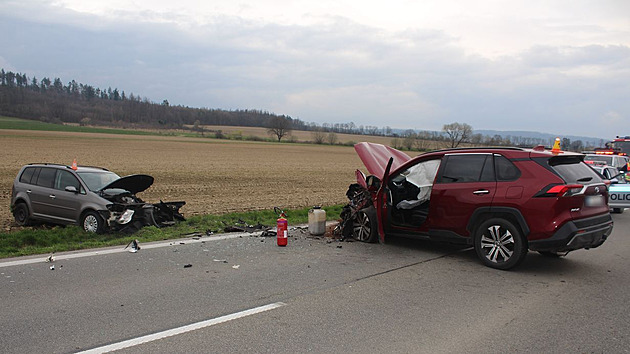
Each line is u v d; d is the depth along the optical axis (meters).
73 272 6.44
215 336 4.32
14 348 3.99
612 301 5.64
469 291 5.95
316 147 98.69
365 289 5.94
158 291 5.67
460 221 7.50
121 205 9.78
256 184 25.36
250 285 6.00
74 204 10.09
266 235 9.48
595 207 6.97
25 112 141.88
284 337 4.33
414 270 6.98
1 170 28.42
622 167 17.70
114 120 153.50
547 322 4.88
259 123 177.00
